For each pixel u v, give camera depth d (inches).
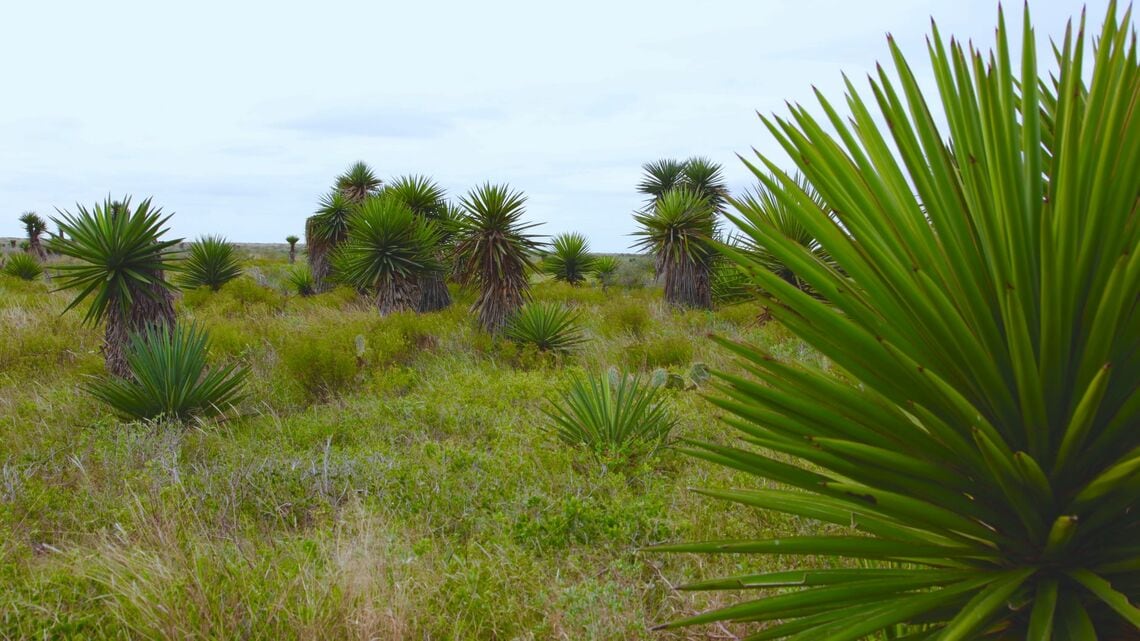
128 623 127.0
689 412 272.7
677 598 140.7
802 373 64.8
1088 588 58.9
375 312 558.9
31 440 251.3
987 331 58.1
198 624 126.3
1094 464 57.8
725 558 156.9
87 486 197.8
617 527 167.9
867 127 64.2
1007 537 61.7
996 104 54.9
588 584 136.9
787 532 163.3
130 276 341.1
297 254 2065.7
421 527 174.9
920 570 65.0
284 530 181.3
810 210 64.7
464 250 464.1
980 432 53.1
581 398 248.8
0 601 131.1
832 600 62.2
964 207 57.4
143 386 281.4
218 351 392.5
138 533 167.6
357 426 268.4
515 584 145.1
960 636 52.2
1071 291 53.9
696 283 584.7
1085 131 54.6
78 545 167.2
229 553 156.4
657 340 424.5
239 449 236.8
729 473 202.4
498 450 228.7
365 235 526.9
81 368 359.3
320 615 127.2
